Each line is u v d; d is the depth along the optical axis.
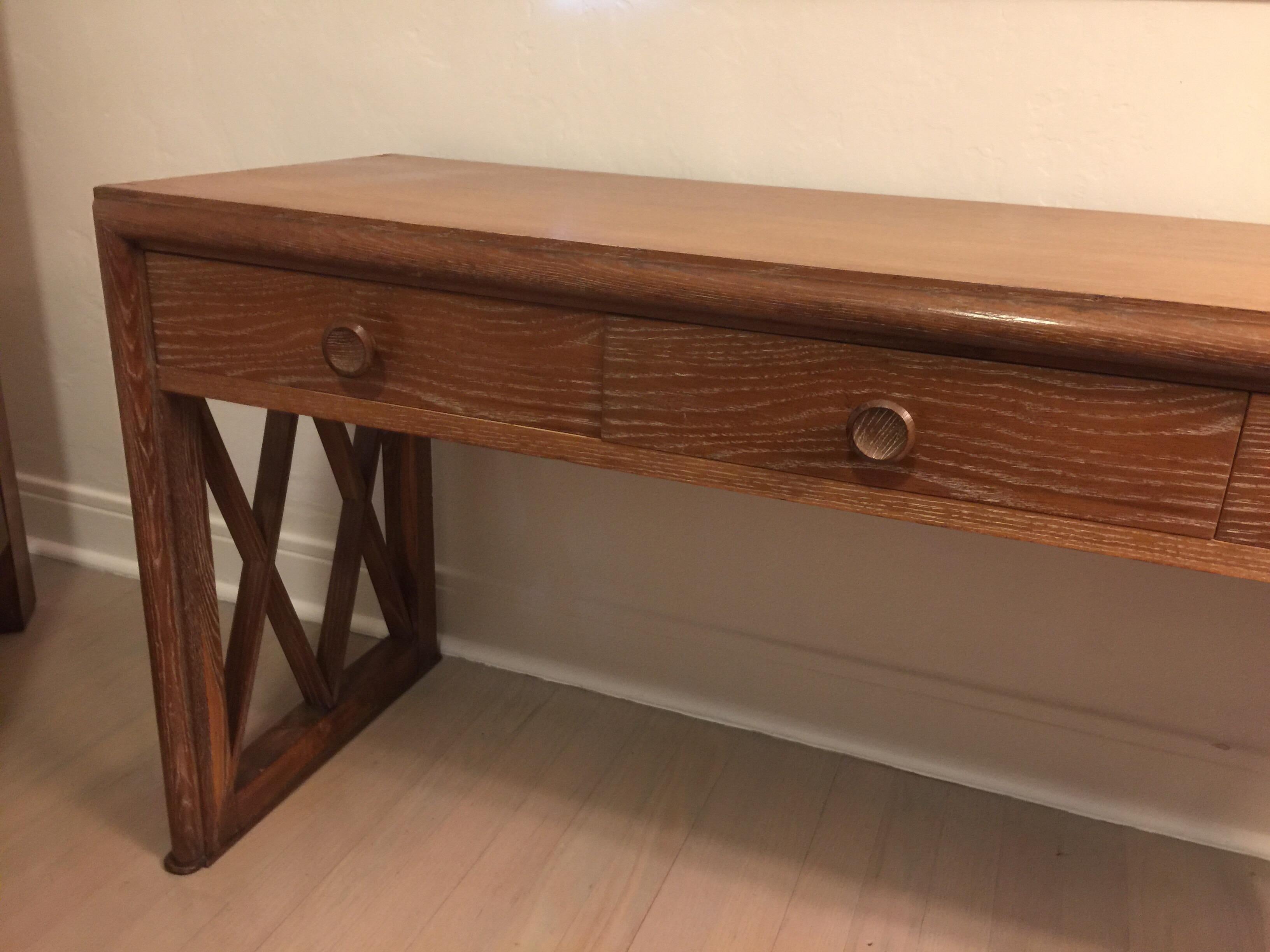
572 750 1.27
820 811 1.19
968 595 1.19
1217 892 1.10
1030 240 0.79
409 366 0.77
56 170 1.42
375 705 1.32
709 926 1.02
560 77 1.16
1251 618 1.09
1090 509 0.63
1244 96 0.96
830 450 0.68
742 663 1.31
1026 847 1.15
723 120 1.12
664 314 0.68
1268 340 0.55
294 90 1.27
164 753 1.00
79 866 1.05
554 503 1.33
